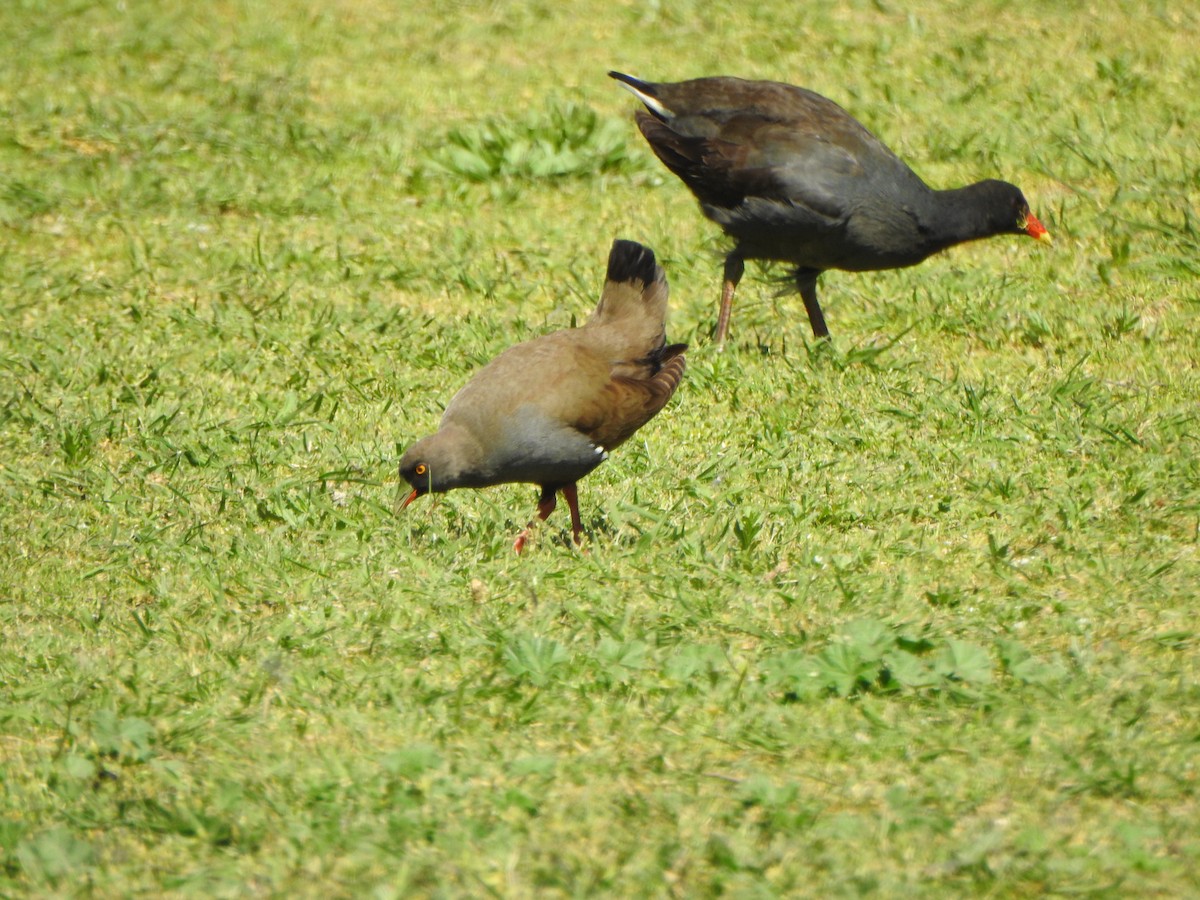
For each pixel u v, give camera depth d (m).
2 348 15.26
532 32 23.52
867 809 8.16
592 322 11.70
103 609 10.66
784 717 9.01
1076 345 14.93
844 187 14.07
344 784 8.40
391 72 22.39
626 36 23.20
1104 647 9.69
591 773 8.51
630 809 8.12
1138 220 17.38
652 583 10.79
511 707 9.23
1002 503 11.88
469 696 9.31
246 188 18.92
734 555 11.09
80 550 11.54
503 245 17.59
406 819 7.95
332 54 23.09
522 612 10.41
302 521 11.79
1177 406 13.45
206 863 7.77
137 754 8.75
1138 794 8.12
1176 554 10.99
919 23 23.02
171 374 14.73
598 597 10.49
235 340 15.45
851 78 21.39
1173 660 9.51
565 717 9.09
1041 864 7.53
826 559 11.09
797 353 15.02
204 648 10.09
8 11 24.92
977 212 14.42
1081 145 19.14
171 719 9.18
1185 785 8.17
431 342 15.27
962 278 16.38
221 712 9.23
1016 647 9.52
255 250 17.38
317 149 19.89
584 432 11.07
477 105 21.27
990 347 15.03
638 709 9.16
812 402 13.92
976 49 22.02
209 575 10.98
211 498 12.37
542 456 10.99
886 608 10.35
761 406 13.88
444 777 8.41
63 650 10.08
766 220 14.33
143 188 18.95
